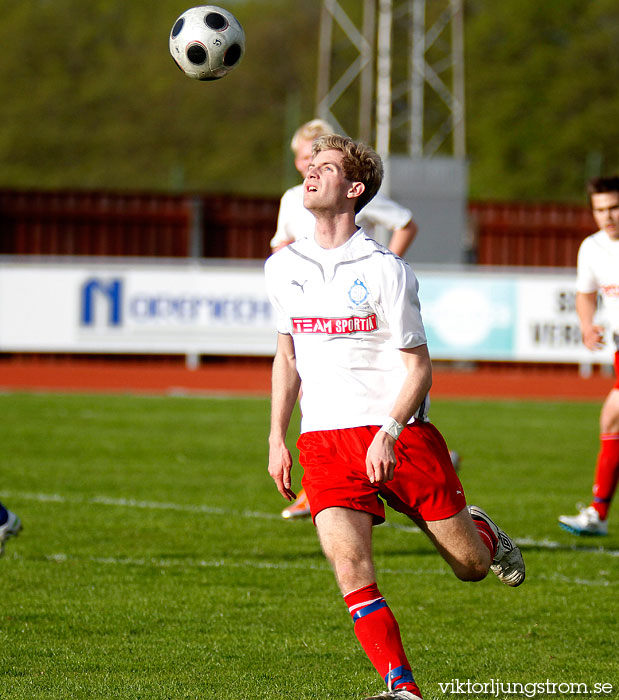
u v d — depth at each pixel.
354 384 14.85
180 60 19.62
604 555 24.95
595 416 55.94
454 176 93.19
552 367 81.75
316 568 23.02
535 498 31.91
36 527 26.59
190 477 34.53
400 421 14.19
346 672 16.36
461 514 14.95
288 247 15.18
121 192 92.62
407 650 17.62
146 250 92.94
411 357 14.52
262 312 69.94
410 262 92.81
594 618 19.59
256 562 23.48
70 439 42.53
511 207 96.38
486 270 73.38
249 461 38.16
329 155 14.83
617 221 25.86
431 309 68.44
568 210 96.75
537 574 22.97
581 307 27.03
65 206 91.88
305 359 15.09
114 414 51.66
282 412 15.46
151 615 19.30
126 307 69.38
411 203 92.81
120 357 80.88
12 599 20.17
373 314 14.70
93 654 17.06
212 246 93.38
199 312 69.50
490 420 52.62
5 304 69.19
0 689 15.32
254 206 93.56
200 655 17.11
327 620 19.14
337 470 14.59
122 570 22.56
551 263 96.88
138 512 28.78
